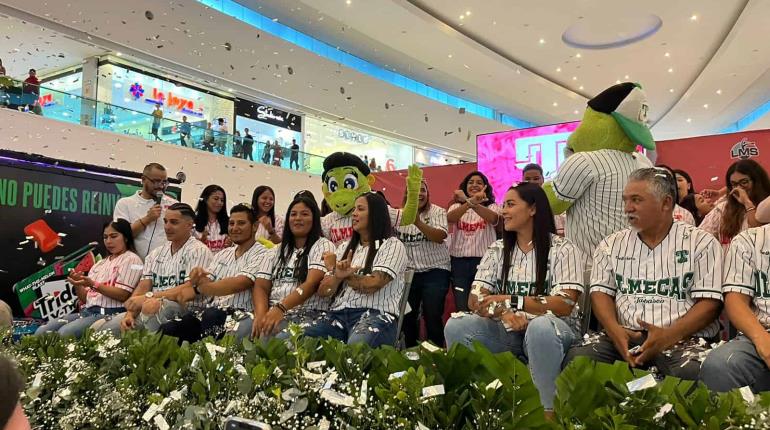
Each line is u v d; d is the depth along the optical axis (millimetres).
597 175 2779
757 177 3004
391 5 11016
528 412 1134
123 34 9781
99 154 8492
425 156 17141
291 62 12742
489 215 4332
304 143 14133
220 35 11297
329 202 4246
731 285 2053
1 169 4633
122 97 10898
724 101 15453
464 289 4562
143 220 4453
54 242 4914
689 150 5445
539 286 2555
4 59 11070
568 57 13492
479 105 18328
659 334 2000
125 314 3564
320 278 3207
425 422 1164
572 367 1159
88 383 1789
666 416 1038
